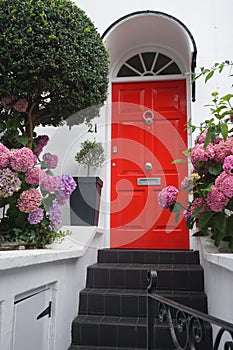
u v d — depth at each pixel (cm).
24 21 217
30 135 252
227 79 341
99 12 373
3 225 229
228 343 89
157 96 385
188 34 346
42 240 237
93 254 311
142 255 317
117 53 394
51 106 246
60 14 225
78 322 245
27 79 222
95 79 240
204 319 105
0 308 139
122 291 273
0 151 203
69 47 223
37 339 183
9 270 145
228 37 353
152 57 395
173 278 278
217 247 239
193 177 227
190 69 353
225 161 205
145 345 235
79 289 267
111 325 241
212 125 230
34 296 180
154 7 366
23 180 222
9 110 251
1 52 214
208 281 245
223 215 214
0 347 137
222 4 360
